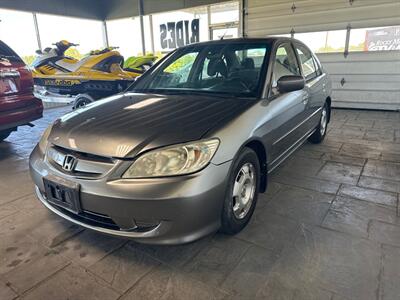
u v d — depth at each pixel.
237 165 1.81
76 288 1.56
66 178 1.67
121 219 1.56
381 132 4.58
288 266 1.69
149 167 1.52
